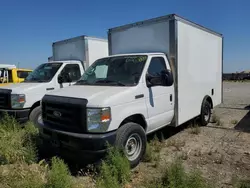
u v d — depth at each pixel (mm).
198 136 6531
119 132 4301
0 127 6141
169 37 5773
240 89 22141
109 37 6930
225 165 4586
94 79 5418
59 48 9797
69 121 4266
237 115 9422
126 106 4496
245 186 3654
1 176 3961
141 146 4738
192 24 6539
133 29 6410
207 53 7609
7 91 6867
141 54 5488
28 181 3738
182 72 6109
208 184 3664
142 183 3898
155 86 5273
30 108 6953
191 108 6754
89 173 4270
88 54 8852
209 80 7867
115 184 3564
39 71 8258
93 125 4035
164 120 5594
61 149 4434
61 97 4496
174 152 5312
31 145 5031
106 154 4043
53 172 3723
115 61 5566
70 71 8312
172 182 3496
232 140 6129
